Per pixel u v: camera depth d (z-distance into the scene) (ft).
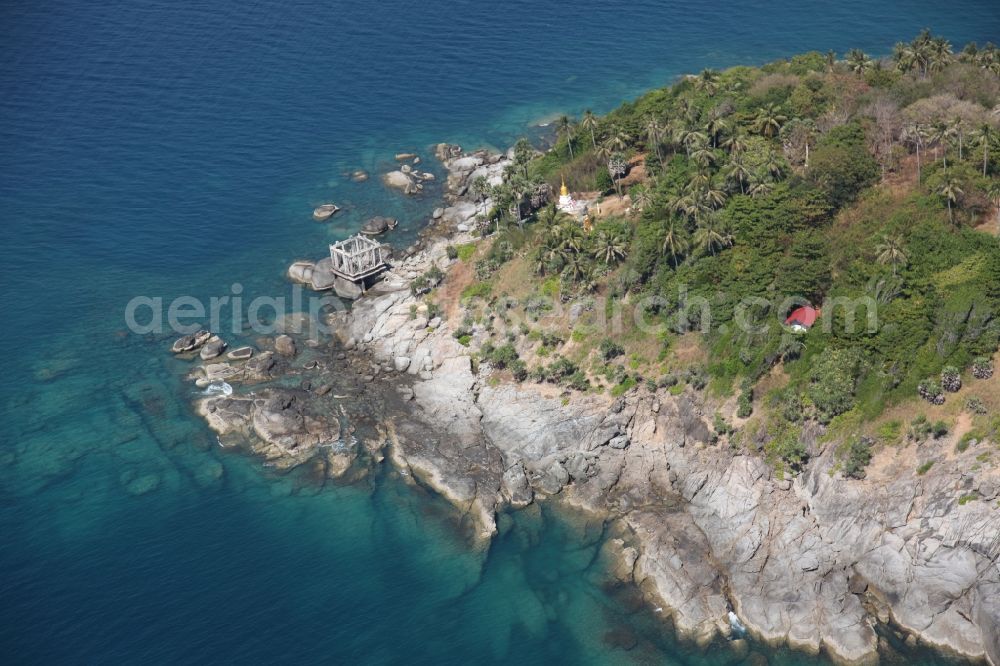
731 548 395.34
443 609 382.01
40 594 382.22
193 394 494.18
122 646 361.30
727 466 420.36
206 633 367.04
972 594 363.76
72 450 458.91
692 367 449.89
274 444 459.32
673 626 372.79
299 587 388.78
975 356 404.36
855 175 493.77
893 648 360.28
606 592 387.96
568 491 433.89
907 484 388.98
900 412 403.34
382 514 424.87
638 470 436.35
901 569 375.04
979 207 463.42
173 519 420.77
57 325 547.08
